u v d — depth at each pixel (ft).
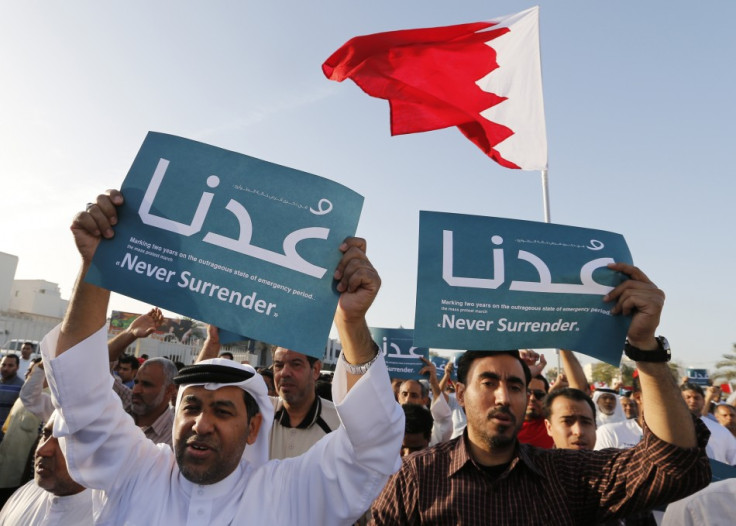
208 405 6.51
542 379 16.49
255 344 52.95
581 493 7.75
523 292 7.33
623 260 7.64
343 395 6.42
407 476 8.34
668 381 6.81
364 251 6.48
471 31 19.42
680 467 6.66
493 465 8.10
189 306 6.05
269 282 6.21
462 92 19.76
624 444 16.44
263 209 6.42
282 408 13.08
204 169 6.52
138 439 7.09
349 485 6.30
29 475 18.30
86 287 6.23
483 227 7.61
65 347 6.25
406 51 19.65
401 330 21.40
